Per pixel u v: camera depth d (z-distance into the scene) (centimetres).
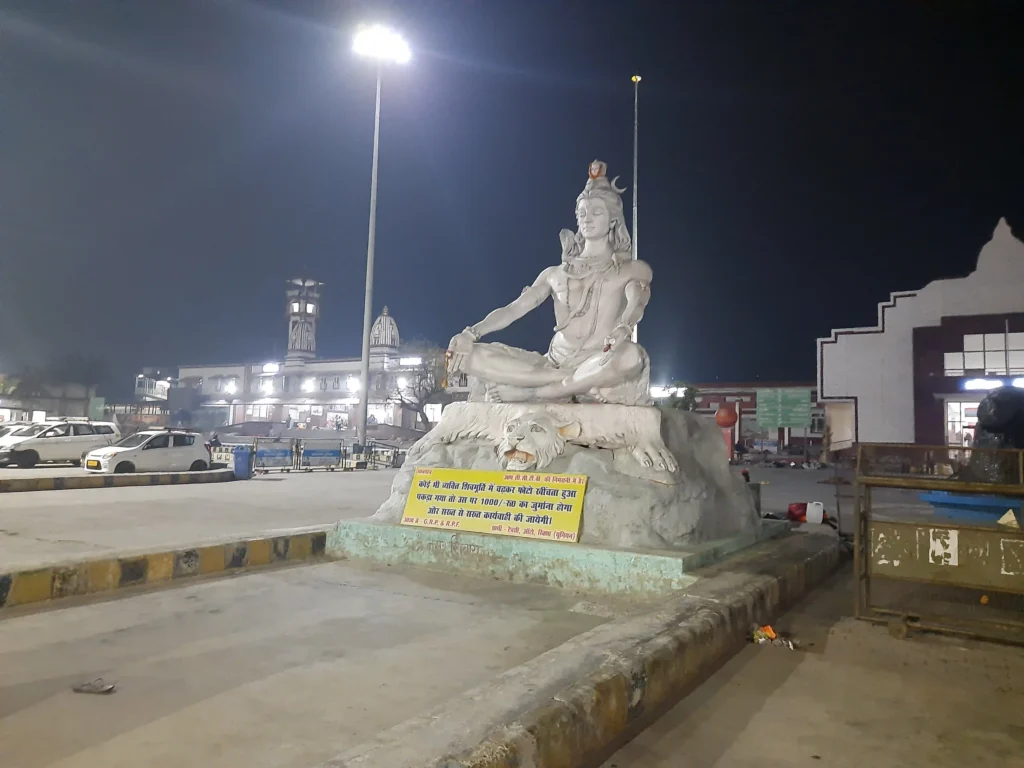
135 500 1166
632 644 326
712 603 411
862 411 2581
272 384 6050
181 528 856
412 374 4591
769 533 737
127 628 434
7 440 2014
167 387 6769
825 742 288
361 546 654
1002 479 653
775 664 384
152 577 544
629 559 526
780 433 3806
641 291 711
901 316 2555
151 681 346
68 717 302
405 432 4403
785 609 505
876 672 372
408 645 411
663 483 585
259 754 269
